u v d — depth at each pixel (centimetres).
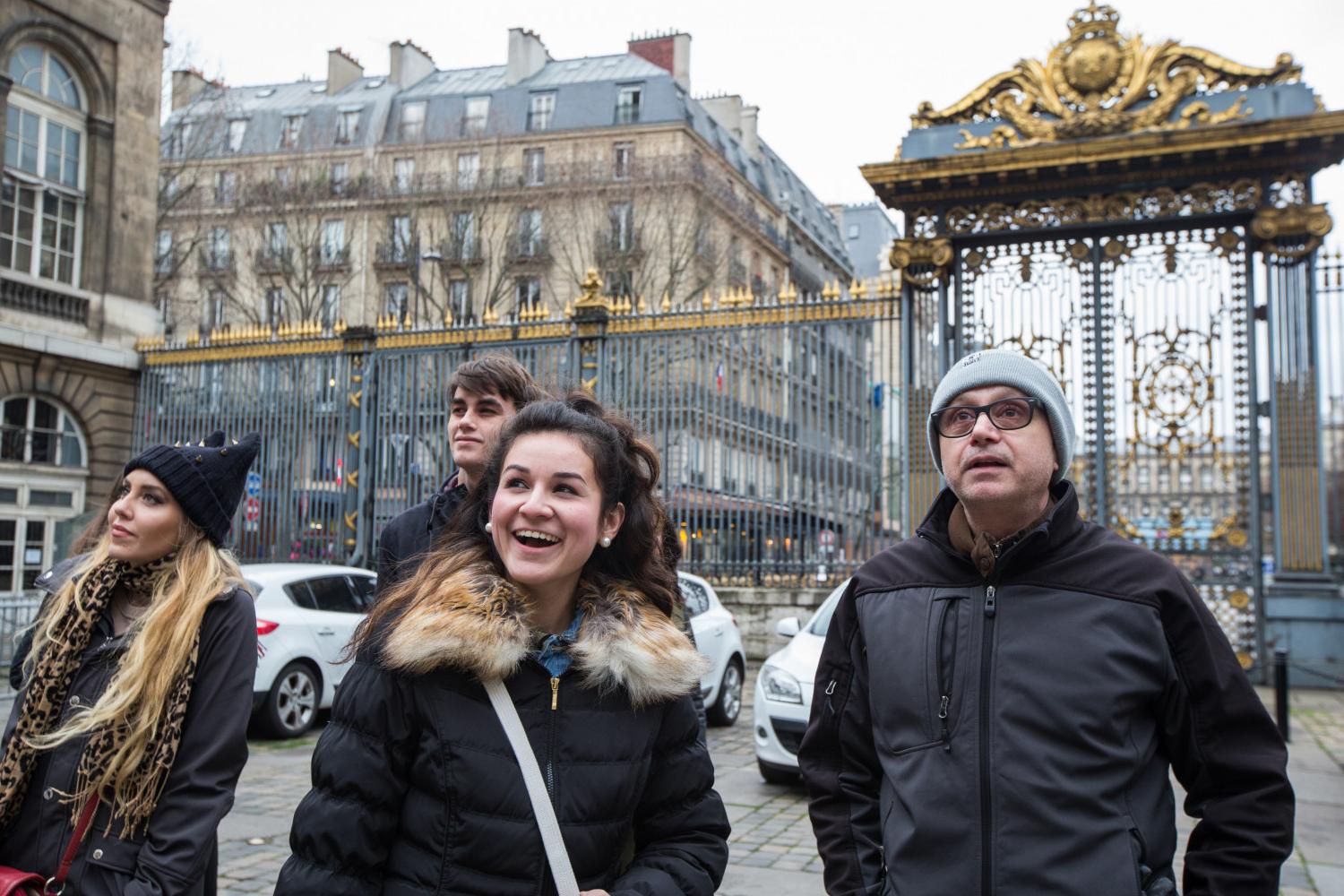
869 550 1286
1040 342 1238
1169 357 1205
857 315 1305
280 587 929
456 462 366
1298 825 633
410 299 3080
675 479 1379
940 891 200
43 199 1702
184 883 227
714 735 966
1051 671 205
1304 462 1177
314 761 207
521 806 198
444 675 205
